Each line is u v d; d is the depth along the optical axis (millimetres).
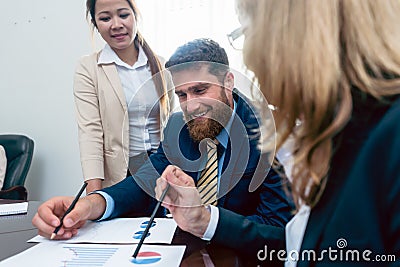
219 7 1774
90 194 833
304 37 366
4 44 2459
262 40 386
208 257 563
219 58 631
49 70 2365
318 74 362
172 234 687
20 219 861
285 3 373
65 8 2291
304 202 422
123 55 1367
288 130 406
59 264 540
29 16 2379
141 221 796
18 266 533
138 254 582
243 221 600
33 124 2432
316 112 370
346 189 373
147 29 1977
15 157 2176
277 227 552
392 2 363
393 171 343
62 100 2350
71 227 701
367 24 361
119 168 1283
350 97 363
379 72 361
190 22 1910
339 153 377
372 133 358
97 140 1340
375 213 356
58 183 2379
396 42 360
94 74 1375
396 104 355
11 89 2471
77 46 2281
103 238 671
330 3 363
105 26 1361
